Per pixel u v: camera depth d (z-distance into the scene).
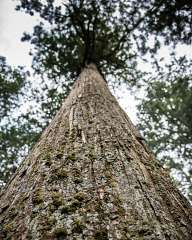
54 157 2.09
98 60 10.99
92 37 10.95
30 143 11.75
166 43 10.78
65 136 2.50
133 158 2.16
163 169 2.36
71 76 11.85
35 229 1.29
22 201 1.65
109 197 1.50
